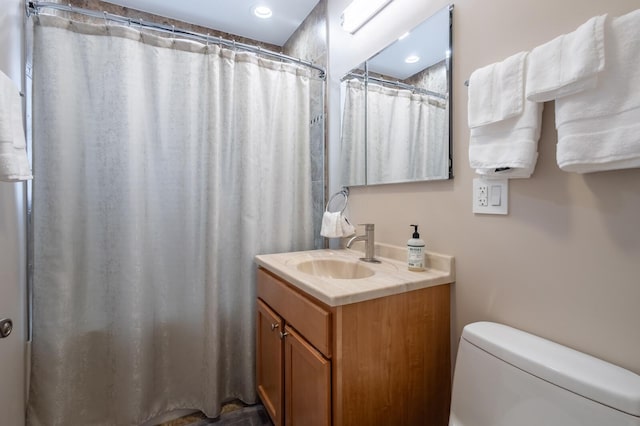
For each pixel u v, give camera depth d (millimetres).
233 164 1655
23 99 1226
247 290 1643
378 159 1493
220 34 2143
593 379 639
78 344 1347
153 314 1508
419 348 1066
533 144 816
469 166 1061
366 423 964
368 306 959
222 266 1638
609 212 728
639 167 656
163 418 1541
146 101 1466
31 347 1269
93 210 1372
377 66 1479
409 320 1040
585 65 666
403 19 1331
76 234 1342
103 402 1396
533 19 868
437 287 1100
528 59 820
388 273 1145
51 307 1278
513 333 870
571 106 708
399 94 1359
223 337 1653
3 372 1062
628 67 637
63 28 1289
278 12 1943
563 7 802
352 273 1377
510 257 937
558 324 823
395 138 1385
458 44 1097
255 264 1657
